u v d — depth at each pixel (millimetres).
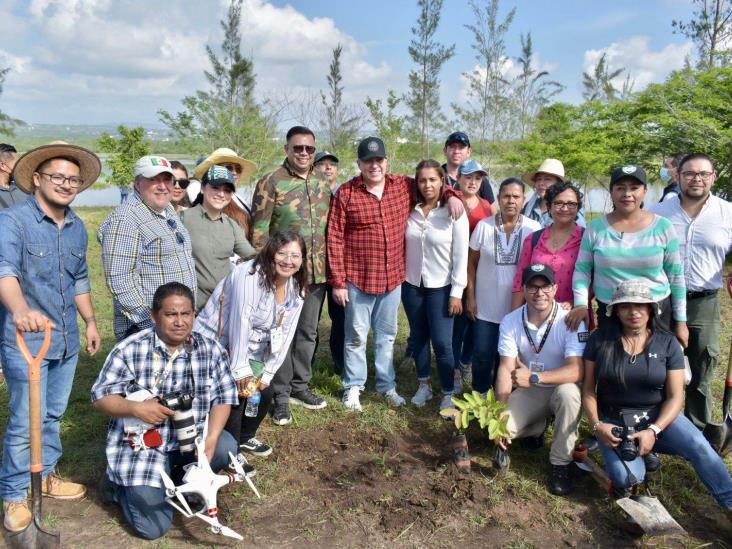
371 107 20688
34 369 3107
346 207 4820
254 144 21094
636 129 15148
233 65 21188
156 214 3789
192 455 3551
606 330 3875
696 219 4281
